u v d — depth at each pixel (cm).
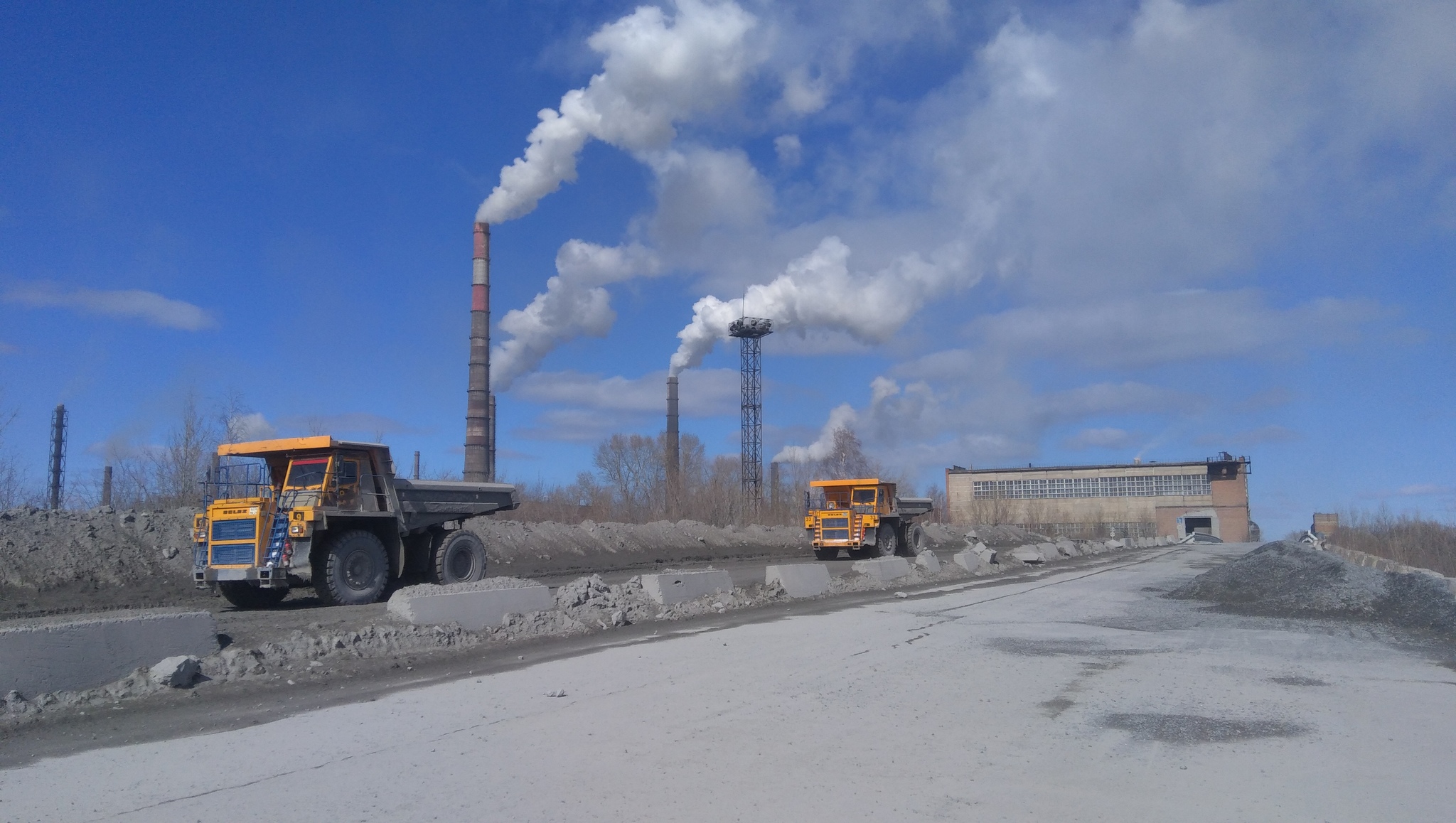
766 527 4772
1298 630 1431
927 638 1316
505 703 879
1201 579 2105
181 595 1841
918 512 3662
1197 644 1274
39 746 747
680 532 3878
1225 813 559
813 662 1097
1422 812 563
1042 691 927
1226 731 766
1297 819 548
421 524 1773
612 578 2402
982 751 698
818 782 618
